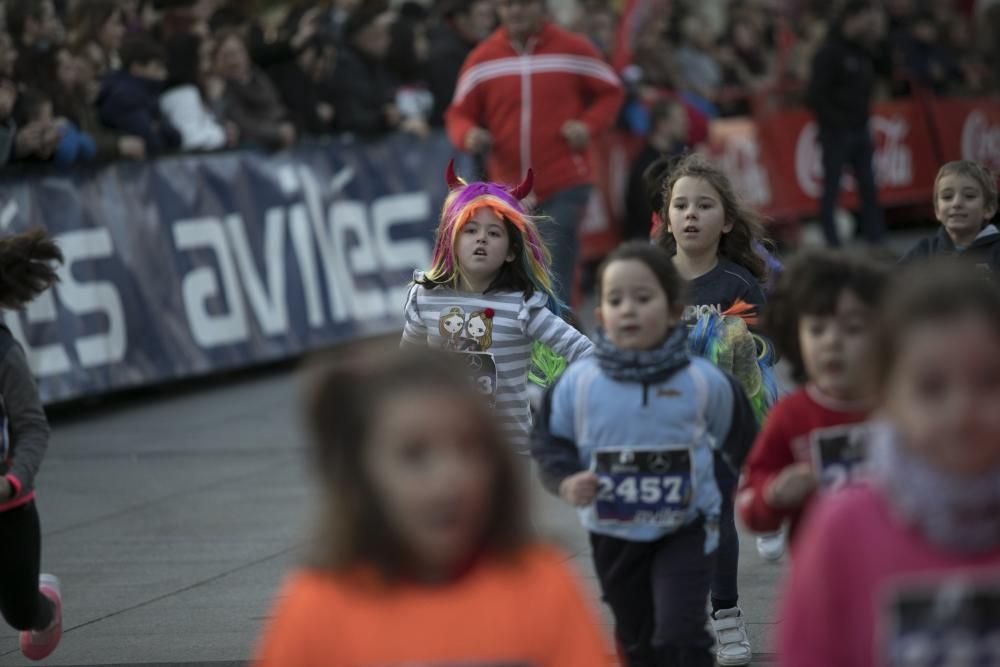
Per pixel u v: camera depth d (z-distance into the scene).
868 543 7.34
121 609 18.25
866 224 49.62
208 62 34.81
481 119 32.03
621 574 12.70
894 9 59.06
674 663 12.20
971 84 61.31
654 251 12.51
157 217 32.69
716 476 12.72
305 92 37.16
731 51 54.75
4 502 13.89
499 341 16.27
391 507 6.97
